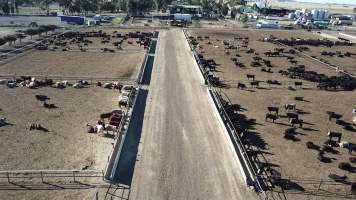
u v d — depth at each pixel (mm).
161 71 83625
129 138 48594
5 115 54906
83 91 67750
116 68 84938
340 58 109812
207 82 75250
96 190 37062
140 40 119625
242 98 68062
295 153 47188
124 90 67062
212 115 57875
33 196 35719
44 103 59031
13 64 85250
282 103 66375
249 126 55094
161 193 37031
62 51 101812
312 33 163375
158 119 55250
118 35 128500
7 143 46094
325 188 39562
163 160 43312
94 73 79938
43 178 38719
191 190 37719
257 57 100938
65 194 36188
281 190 38781
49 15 197000
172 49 109875
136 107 59844
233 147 46219
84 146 46000
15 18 178250
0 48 102688
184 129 52125
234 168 42312
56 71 80438
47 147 45438
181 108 60406
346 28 190625
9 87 68188
